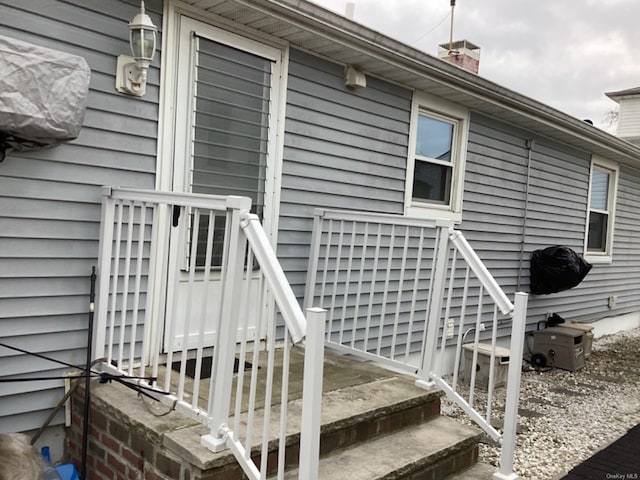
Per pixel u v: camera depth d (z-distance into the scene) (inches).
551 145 268.5
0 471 85.2
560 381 230.5
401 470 100.0
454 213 215.0
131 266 122.7
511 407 113.2
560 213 282.2
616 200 336.8
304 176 158.1
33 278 107.9
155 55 122.0
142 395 105.7
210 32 130.6
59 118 97.7
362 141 174.7
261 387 117.0
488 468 120.0
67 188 111.0
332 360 149.6
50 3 105.7
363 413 108.2
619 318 363.6
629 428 174.6
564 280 252.2
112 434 101.3
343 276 173.2
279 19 132.5
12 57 92.2
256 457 89.4
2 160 100.9
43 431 111.5
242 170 141.6
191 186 130.3
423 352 129.3
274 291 78.9
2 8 99.9
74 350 115.0
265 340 149.5
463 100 204.2
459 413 177.0
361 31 147.4
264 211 147.3
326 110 162.2
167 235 106.2
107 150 115.9
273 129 147.2
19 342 107.3
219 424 86.2
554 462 144.3
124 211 120.1
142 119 121.0
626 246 357.1
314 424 71.6
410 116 191.0
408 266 197.6
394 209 189.2
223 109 135.9
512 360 113.7
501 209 240.8
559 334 249.3
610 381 234.7
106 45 114.0
